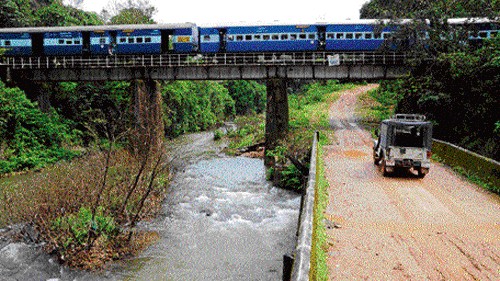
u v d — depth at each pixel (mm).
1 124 27953
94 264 11953
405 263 6883
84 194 13820
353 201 10773
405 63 28969
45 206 12930
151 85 34375
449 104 22125
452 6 30047
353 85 69875
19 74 34094
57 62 33406
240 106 92062
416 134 13445
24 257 11914
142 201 13852
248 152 35781
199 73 32781
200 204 18906
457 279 6309
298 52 31562
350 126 32125
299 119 36375
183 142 43469
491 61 19188
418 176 13664
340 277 6293
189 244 14031
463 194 11711
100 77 33688
